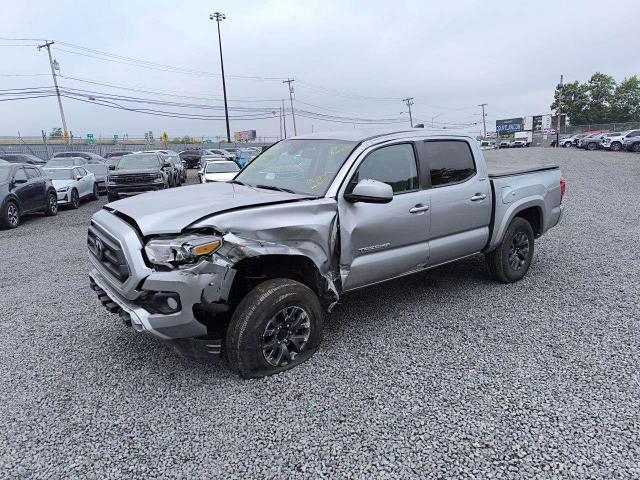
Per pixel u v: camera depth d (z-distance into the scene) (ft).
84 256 25.54
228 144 172.76
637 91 278.87
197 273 10.18
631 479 7.94
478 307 15.90
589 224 29.50
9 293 18.99
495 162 21.95
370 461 8.52
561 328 14.07
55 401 10.62
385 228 13.33
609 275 19.02
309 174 13.58
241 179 15.57
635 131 118.62
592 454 8.56
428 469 8.29
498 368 11.75
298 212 11.68
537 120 306.55
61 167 52.65
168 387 11.12
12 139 157.99
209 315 11.39
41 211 43.32
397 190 13.87
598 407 10.00
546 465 8.32
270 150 16.52
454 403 10.25
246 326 10.99
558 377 11.25
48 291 19.08
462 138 16.08
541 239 25.73
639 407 9.97
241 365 11.10
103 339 13.97
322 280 12.25
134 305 10.71
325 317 15.21
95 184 57.41
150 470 8.39
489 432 9.25
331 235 12.21
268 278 11.99
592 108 289.94
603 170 66.28
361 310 15.80
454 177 15.53
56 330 14.75
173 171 59.57
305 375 11.53
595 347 12.78
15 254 26.84
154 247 10.25
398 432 9.31
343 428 9.46
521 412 9.87
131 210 11.53
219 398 10.60
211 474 8.27
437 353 12.62
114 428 9.60
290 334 11.94
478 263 21.27
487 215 16.61
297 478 8.14
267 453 8.79
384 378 11.35
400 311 15.66
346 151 13.30
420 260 14.65
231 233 10.65
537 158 90.63
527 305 16.01
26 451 8.93
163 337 10.53
